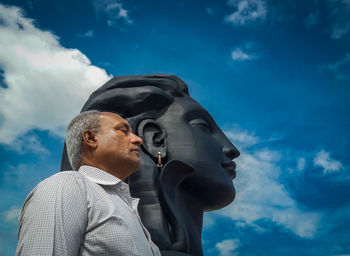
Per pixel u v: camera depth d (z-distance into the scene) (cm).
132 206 242
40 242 170
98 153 251
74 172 211
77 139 255
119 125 262
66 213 184
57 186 194
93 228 193
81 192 200
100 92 600
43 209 181
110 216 197
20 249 175
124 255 189
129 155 255
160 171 534
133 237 198
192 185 546
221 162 580
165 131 569
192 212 545
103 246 188
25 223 181
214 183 551
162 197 493
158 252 232
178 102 602
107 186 225
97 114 266
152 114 581
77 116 267
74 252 180
